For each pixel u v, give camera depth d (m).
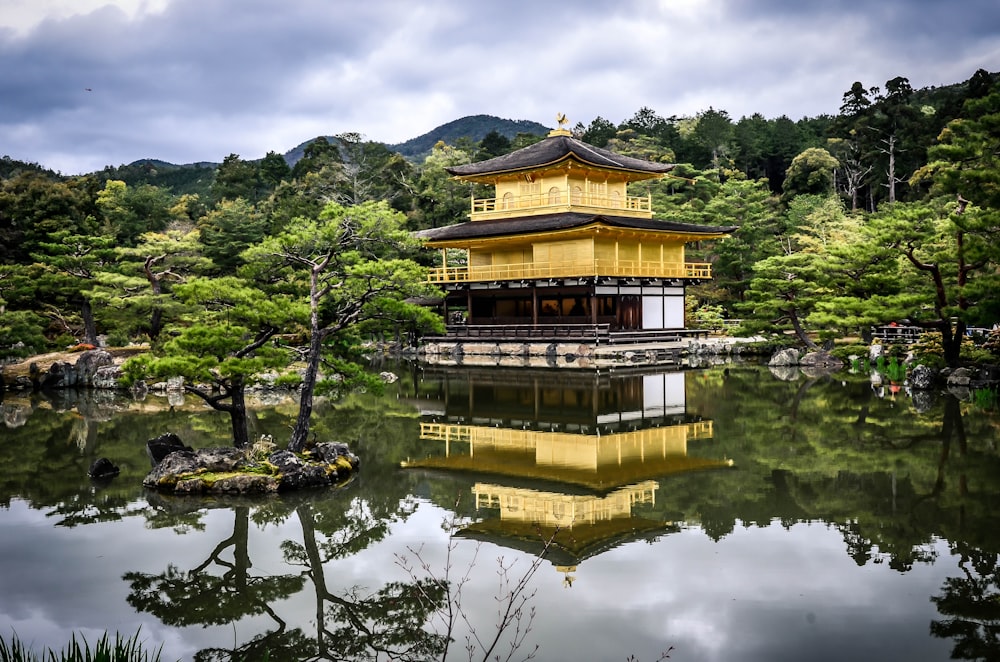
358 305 25.67
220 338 23.69
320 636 13.83
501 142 130.50
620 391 42.84
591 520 19.78
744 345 64.56
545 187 70.00
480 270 68.62
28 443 30.27
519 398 41.06
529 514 20.42
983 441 27.31
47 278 51.88
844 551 17.06
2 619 14.61
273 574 16.66
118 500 22.09
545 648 13.01
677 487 22.69
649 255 69.25
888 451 26.39
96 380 47.91
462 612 14.56
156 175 178.25
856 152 111.31
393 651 13.16
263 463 23.36
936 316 39.12
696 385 44.97
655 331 64.38
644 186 107.81
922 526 18.56
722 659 12.40
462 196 106.62
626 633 13.48
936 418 31.66
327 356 26.41
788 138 128.00
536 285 64.75
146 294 55.47
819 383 44.41
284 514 20.73
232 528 19.66
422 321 25.50
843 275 44.91
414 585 15.89
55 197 64.88
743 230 80.62
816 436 29.34
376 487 23.20
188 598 15.50
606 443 29.17
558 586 15.57
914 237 37.00
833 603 14.46
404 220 25.42
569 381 47.56
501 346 63.50
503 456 27.23
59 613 14.87
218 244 77.00
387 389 45.28
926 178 76.25
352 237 25.11
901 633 13.20
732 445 28.25
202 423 34.03
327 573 16.67
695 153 130.62
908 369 44.44
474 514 20.52
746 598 14.75
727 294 80.69
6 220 63.25
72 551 18.09
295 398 42.47
